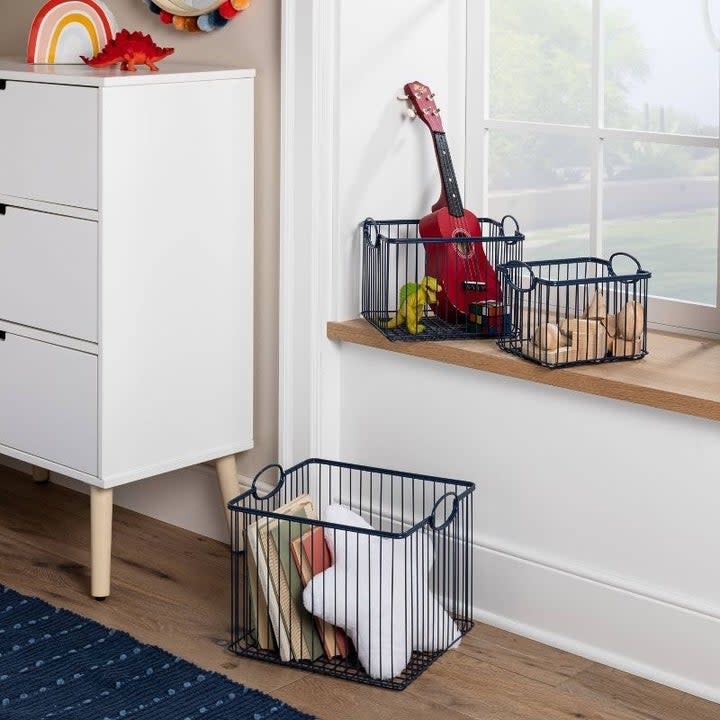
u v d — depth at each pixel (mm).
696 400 2262
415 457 2760
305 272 2789
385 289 2820
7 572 2895
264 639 2535
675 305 2695
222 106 2717
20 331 2768
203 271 2752
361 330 2736
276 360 2928
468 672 2477
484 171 2945
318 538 2506
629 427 2410
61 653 2510
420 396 2725
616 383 2363
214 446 2859
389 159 2826
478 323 2684
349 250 2789
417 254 2795
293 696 2387
